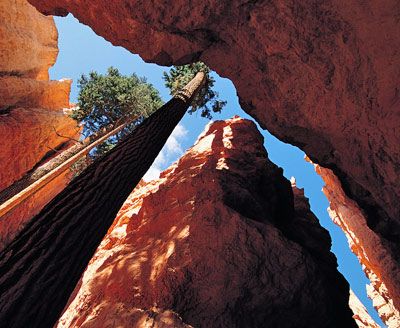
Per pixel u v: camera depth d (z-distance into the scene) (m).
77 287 6.05
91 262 7.16
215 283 4.27
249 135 10.70
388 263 9.19
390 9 3.64
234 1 5.47
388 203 6.22
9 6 13.79
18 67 14.85
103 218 2.38
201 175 7.21
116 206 2.72
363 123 5.33
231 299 4.11
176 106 6.24
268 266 4.62
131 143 3.93
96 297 4.62
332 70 5.09
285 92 6.46
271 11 5.21
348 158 6.69
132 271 4.75
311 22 4.79
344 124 5.85
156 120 5.03
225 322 3.83
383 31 3.89
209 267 4.49
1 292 1.31
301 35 5.09
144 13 6.12
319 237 8.80
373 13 3.85
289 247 4.98
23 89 14.77
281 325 4.22
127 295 4.27
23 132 13.46
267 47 5.91
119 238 7.59
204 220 5.38
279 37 5.46
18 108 14.20
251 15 5.54
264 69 6.67
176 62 7.94
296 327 4.30
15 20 14.38
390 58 4.03
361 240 11.70
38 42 16.47
